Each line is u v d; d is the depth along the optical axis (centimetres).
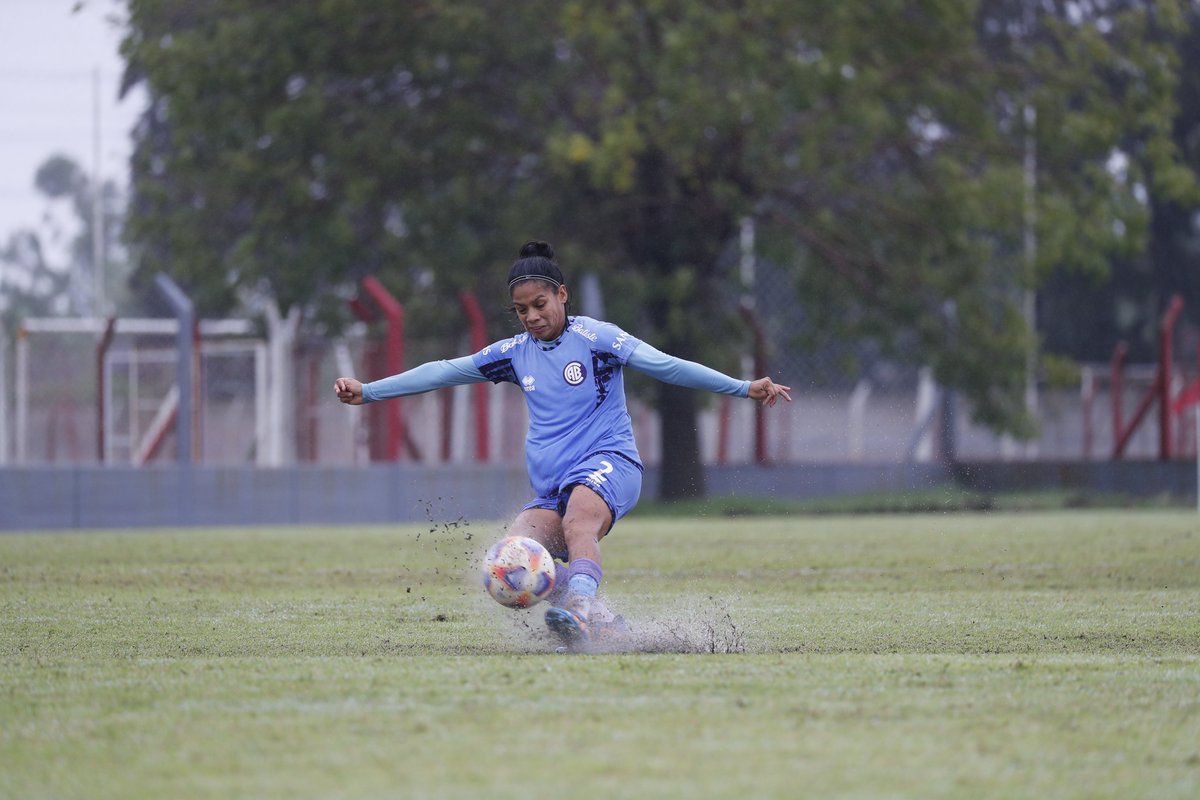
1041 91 7531
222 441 7744
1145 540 4331
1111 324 10656
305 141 7294
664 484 7106
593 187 7219
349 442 6994
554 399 2003
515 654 1811
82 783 1115
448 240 7281
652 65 6719
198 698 1458
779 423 7931
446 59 7350
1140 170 7800
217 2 7525
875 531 4975
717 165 7200
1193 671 1641
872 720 1332
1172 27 7619
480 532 4956
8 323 10019
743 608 2441
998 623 2202
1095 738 1263
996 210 7244
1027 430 7556
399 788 1084
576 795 1061
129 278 8606
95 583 2991
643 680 1549
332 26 7138
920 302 7538
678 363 1998
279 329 7200
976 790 1084
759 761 1168
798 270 7862
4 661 1762
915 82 7238
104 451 5744
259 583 2994
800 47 6969
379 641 1972
